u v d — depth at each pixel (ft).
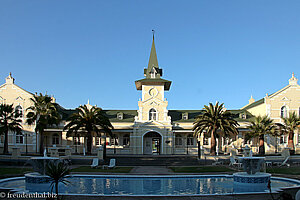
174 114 196.13
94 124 148.25
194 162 130.62
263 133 142.92
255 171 75.77
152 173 93.50
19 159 122.01
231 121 144.15
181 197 53.67
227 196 54.29
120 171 98.78
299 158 131.03
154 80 182.70
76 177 84.33
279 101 174.29
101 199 51.60
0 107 144.97
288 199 36.88
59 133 182.60
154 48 203.62
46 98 147.33
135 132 175.73
